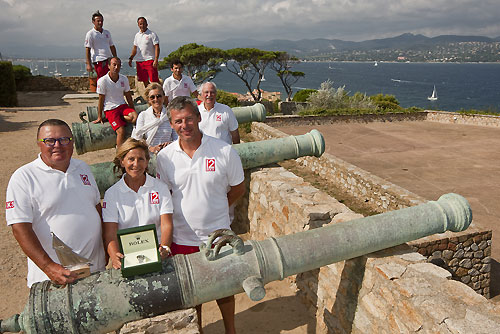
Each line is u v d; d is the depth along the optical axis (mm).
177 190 2945
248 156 5023
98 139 5754
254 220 5434
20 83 19984
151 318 2406
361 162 12930
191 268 2510
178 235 3045
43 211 2412
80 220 2516
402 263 3064
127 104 5887
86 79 20656
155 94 4309
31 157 8547
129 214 2676
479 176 11469
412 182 10953
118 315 2314
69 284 2330
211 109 4863
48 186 2408
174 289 2410
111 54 8992
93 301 2268
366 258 3176
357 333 3330
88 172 2645
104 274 2418
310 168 11797
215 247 2553
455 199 3246
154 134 4441
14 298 4066
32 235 2350
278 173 5188
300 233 2945
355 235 2963
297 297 4336
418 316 2596
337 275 3572
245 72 37156
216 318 3883
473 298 2637
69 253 2340
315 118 19594
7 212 2332
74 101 16500
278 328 3848
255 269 2629
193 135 2793
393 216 3105
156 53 9086
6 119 12352
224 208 3064
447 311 2510
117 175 3965
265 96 61656
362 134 17469
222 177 2951
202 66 34969
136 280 2379
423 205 3248
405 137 16859
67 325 2207
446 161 13070
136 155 2545
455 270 5961
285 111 29359
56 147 2336
